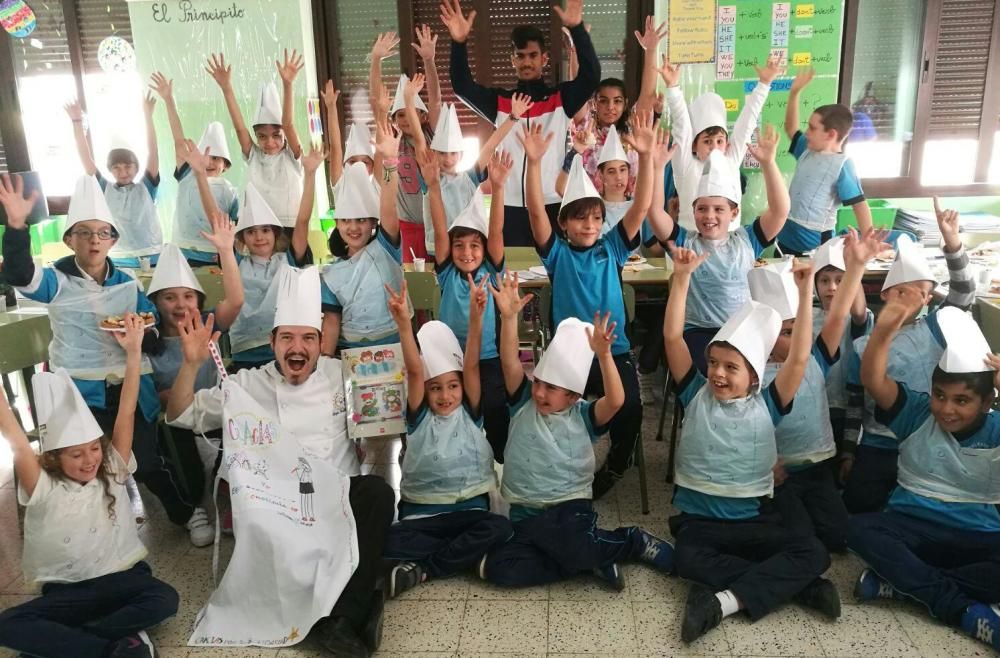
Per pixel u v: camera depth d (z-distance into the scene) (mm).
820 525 2242
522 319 3508
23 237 2393
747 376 2115
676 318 2236
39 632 1807
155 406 2570
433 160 2730
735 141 3633
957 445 2025
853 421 2484
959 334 2021
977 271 3154
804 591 2025
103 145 4984
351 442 2373
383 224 2812
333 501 2082
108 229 2559
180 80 4711
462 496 2252
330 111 3840
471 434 2271
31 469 1887
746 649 1883
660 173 2725
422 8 4719
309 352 2260
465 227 2701
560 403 2211
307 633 1925
